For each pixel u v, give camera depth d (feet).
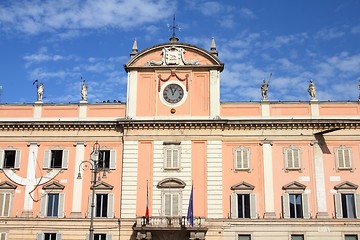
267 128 171.73
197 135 171.32
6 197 169.17
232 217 163.32
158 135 171.83
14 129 175.42
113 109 176.45
